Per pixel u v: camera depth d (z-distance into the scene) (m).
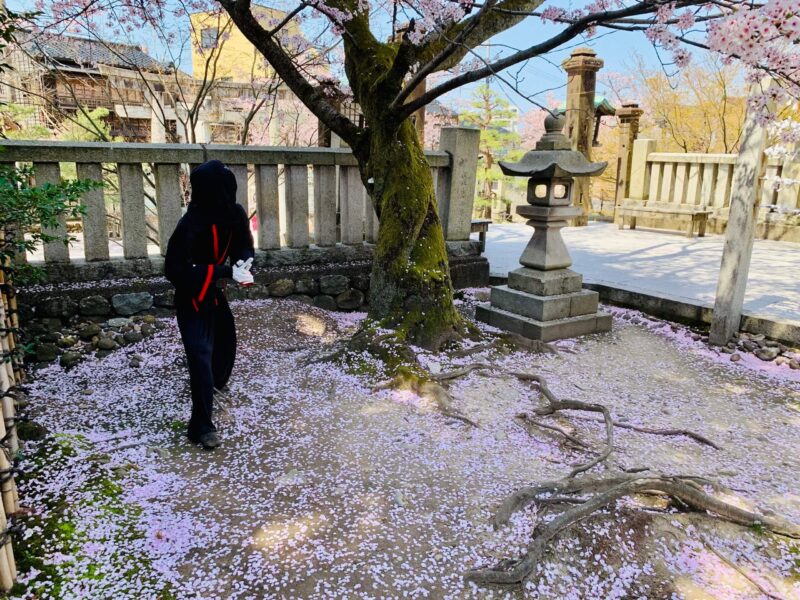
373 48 4.55
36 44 5.99
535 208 5.21
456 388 4.03
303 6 3.96
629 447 3.34
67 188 3.59
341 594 2.14
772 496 2.90
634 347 5.09
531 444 3.34
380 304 4.62
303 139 10.45
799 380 4.36
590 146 11.09
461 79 3.39
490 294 6.10
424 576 2.25
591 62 10.63
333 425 3.47
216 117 9.86
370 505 2.68
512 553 2.39
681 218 10.37
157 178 5.04
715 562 2.42
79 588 2.13
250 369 4.28
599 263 7.60
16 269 3.89
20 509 2.34
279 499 2.71
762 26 1.76
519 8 4.41
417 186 4.54
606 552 2.40
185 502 2.68
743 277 4.90
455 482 2.89
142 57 8.62
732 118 16.64
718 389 4.24
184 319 3.20
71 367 4.34
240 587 2.16
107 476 2.79
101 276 4.87
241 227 3.32
